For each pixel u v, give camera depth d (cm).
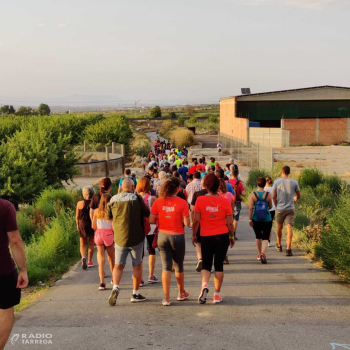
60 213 1369
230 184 1003
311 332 516
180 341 491
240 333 514
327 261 845
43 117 5634
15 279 400
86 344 486
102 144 4634
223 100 6644
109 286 763
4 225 390
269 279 773
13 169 2006
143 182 763
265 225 890
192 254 997
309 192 1697
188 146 6269
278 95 5753
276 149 4731
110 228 750
